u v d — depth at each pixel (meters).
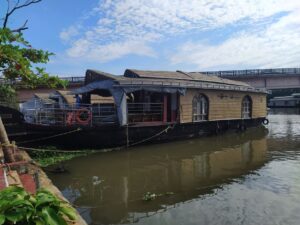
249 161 13.77
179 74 23.17
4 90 11.65
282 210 8.15
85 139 15.58
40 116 17.23
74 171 12.34
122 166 13.12
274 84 45.84
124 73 20.94
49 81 8.34
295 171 11.82
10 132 14.34
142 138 17.31
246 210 8.20
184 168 12.76
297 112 51.50
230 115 23.33
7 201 3.12
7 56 5.50
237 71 44.50
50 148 15.06
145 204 8.84
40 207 3.22
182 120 19.05
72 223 4.27
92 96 23.67
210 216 7.91
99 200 9.20
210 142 18.97
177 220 7.73
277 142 19.00
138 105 19.84
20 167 8.61
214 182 10.72
